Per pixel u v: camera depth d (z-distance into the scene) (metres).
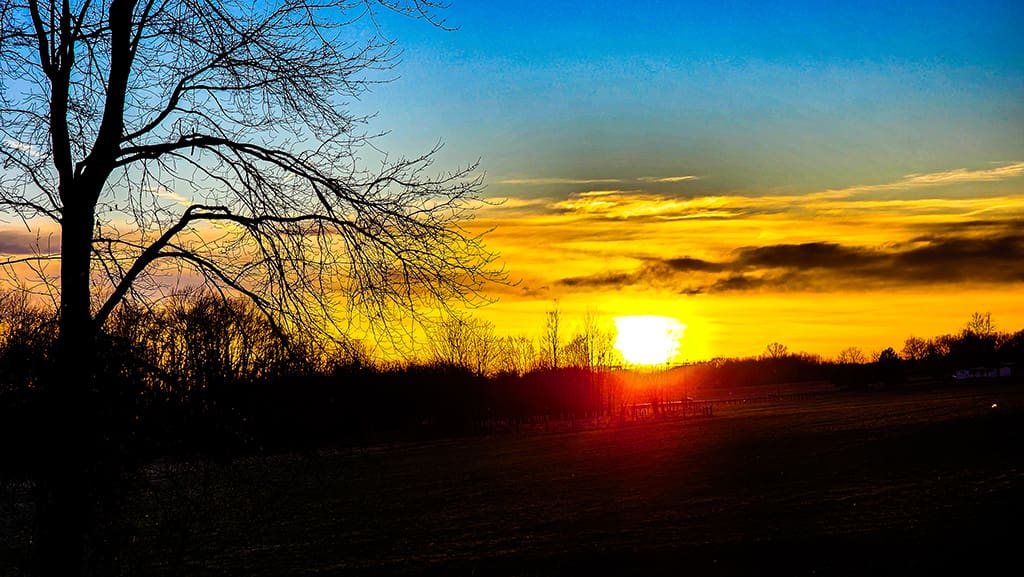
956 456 52.72
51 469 10.66
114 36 11.82
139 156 11.91
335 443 12.53
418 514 43.59
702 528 35.16
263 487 12.29
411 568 30.25
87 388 10.88
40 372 10.70
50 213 11.92
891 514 34.97
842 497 40.84
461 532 37.88
